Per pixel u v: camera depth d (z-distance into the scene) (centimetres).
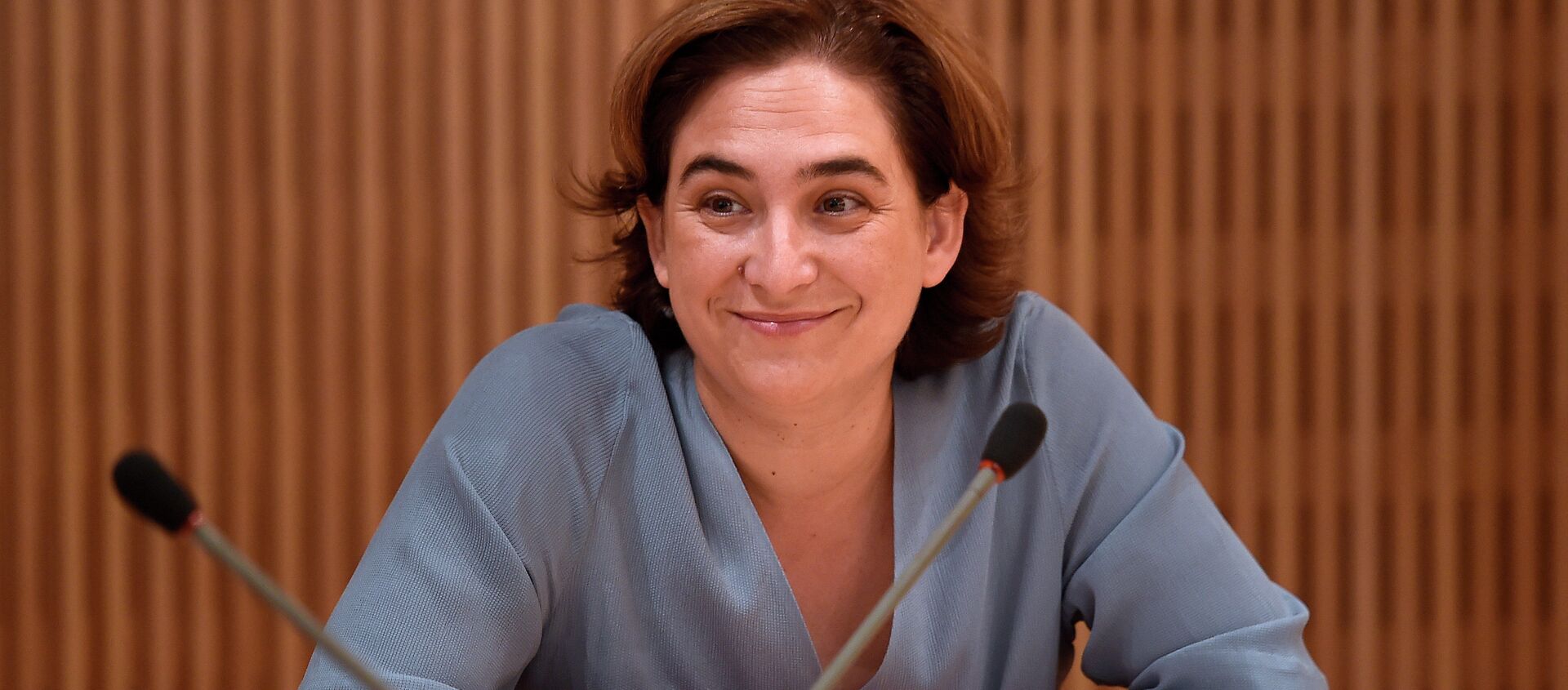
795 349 355
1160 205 812
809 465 394
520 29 809
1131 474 421
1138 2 815
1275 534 823
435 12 808
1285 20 807
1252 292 816
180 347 819
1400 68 807
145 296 815
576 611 398
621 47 801
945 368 416
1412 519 823
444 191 809
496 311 809
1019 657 419
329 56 808
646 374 399
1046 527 417
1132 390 439
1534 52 805
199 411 816
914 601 396
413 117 808
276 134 808
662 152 374
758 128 349
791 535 412
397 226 813
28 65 812
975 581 402
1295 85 810
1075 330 436
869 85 359
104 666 831
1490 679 827
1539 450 819
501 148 808
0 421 823
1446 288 811
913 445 406
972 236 400
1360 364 816
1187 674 403
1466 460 821
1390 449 821
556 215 808
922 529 402
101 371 818
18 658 830
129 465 260
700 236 357
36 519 828
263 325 816
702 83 359
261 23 809
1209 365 816
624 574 395
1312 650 829
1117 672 435
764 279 346
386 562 372
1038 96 809
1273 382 818
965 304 407
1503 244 813
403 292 813
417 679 352
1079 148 809
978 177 381
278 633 827
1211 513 426
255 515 821
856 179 351
